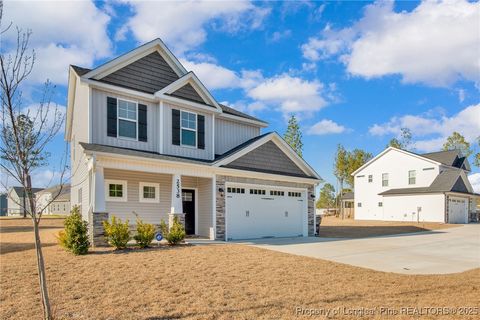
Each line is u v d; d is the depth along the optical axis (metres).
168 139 15.10
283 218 17.75
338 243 14.62
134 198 14.33
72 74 15.73
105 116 13.66
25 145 4.64
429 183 33.75
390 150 37.03
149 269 7.96
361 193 39.47
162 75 15.88
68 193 50.41
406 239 17.06
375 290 6.80
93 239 11.05
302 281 7.35
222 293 6.38
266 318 5.24
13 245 12.15
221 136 18.20
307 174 19.41
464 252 12.57
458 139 48.34
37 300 5.82
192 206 15.93
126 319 5.08
